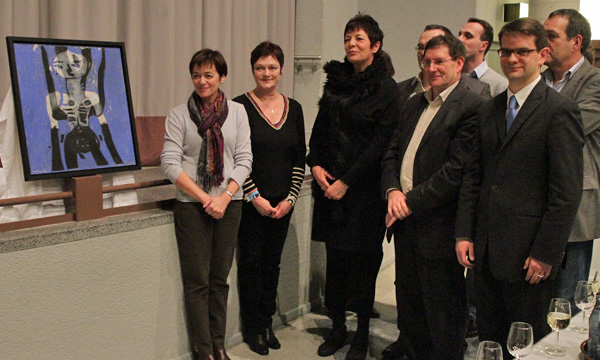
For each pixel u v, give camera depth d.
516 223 1.98
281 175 2.74
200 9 3.63
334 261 2.87
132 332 2.41
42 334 2.10
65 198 2.25
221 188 2.48
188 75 3.65
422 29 5.07
